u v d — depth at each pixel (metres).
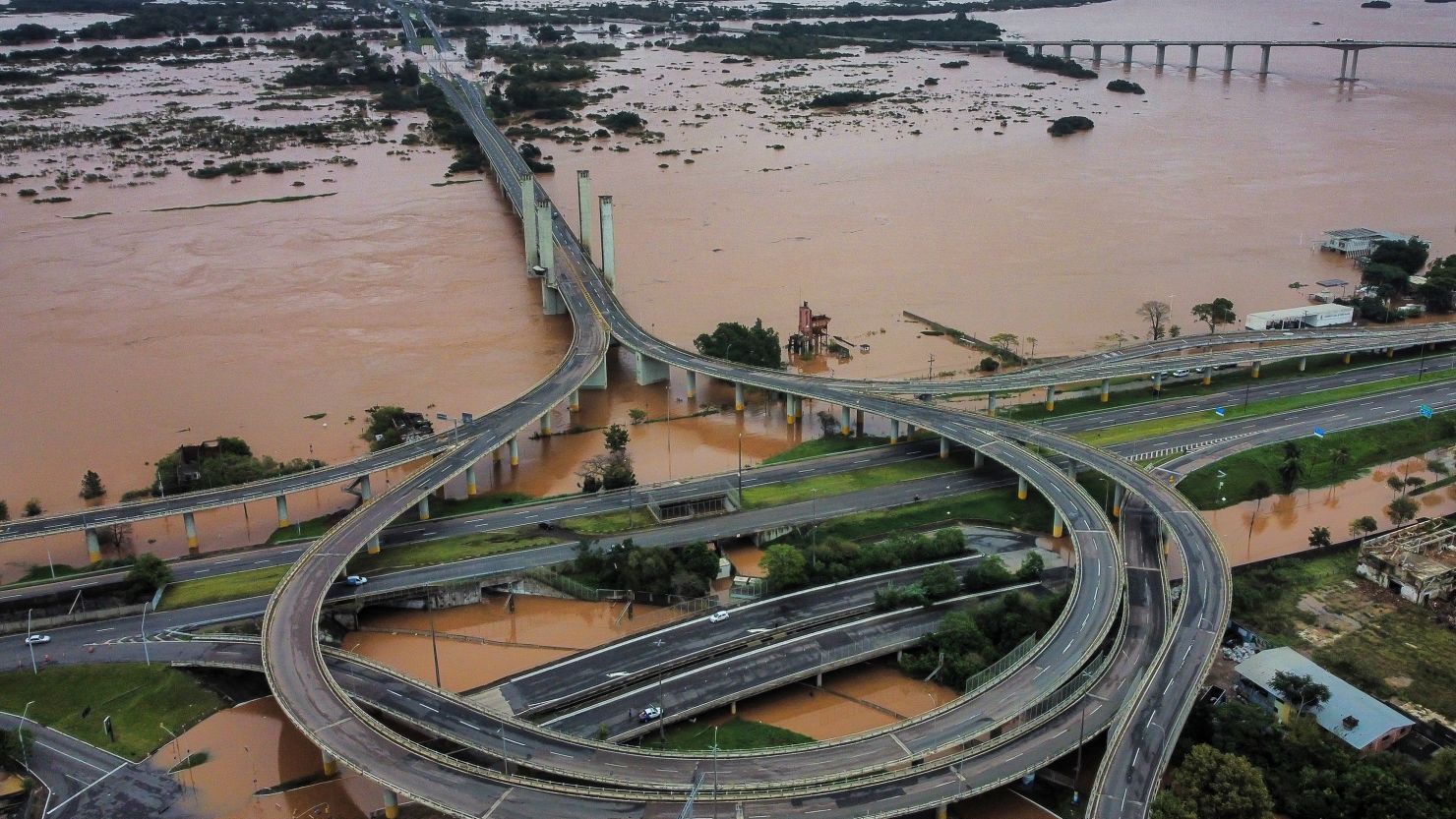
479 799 163.88
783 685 199.62
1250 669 192.75
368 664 199.50
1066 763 179.75
